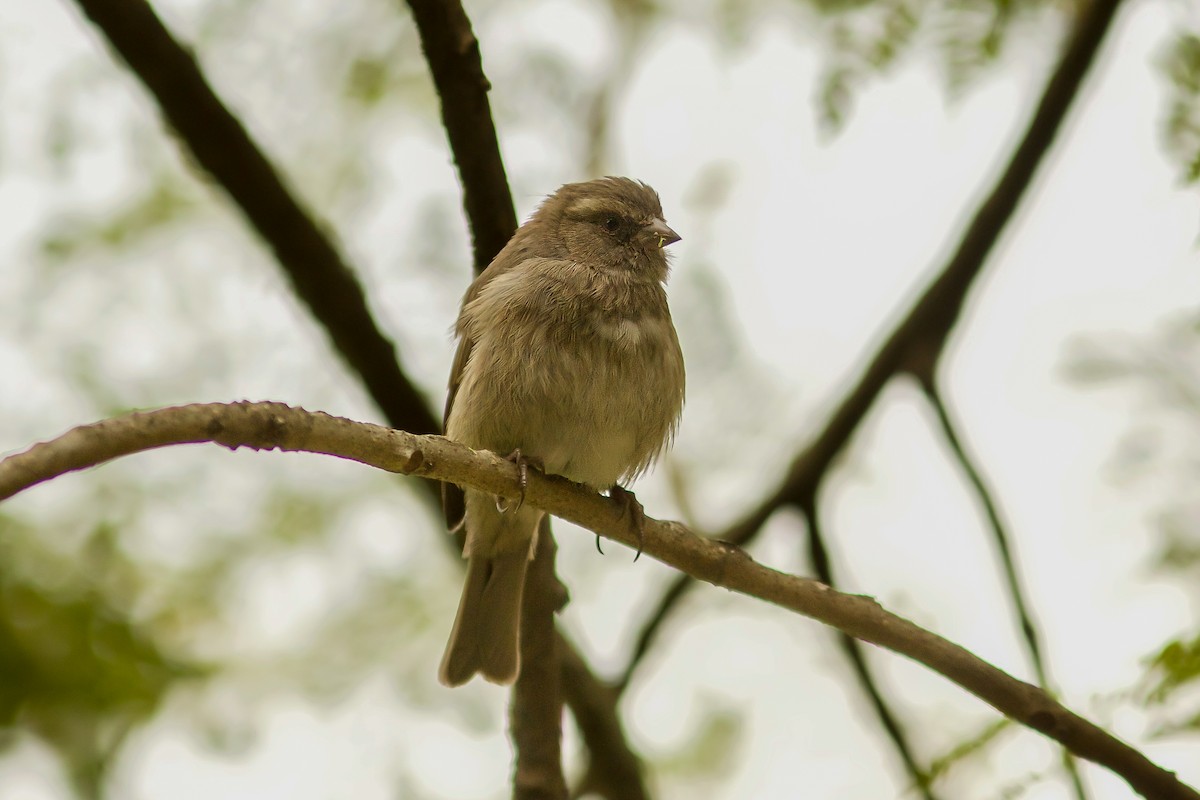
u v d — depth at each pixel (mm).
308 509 12852
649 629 11789
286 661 12766
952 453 11383
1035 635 10516
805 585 8352
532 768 9828
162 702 11297
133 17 9523
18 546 11164
